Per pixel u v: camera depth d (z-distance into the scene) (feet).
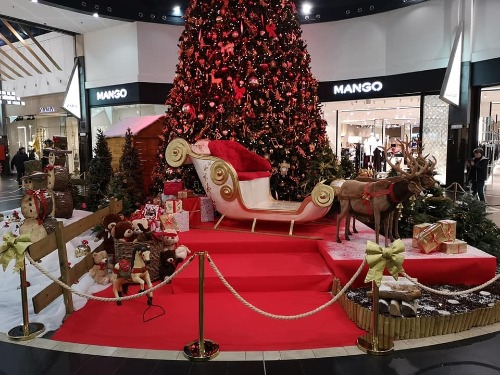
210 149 17.71
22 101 57.06
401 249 10.05
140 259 12.73
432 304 11.92
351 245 15.28
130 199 23.40
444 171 36.83
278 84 20.31
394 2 36.55
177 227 16.94
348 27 39.24
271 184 21.21
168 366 9.39
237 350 10.06
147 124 27.84
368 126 41.70
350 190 15.21
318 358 9.68
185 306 12.50
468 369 9.23
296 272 13.62
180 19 42.65
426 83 35.83
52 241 12.18
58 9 37.91
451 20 34.04
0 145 65.21
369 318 10.84
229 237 16.35
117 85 44.09
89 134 47.78
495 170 38.19
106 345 10.34
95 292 13.67
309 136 21.63
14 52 55.88
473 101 34.24
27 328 11.09
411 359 9.66
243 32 19.99
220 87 20.06
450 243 14.07
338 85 40.19
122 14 40.55
